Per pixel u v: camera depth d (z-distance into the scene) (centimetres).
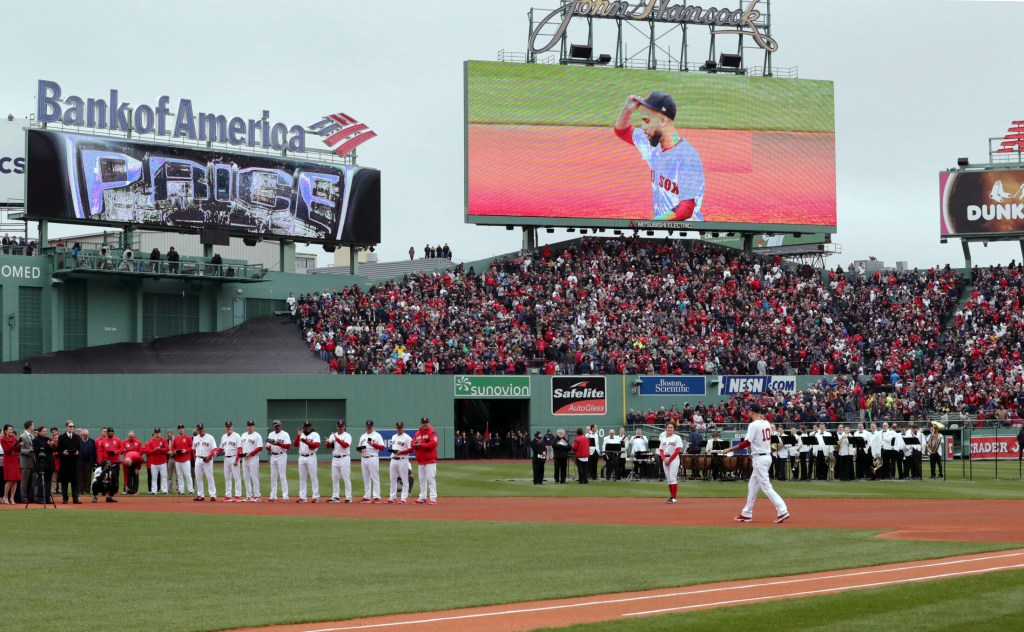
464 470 5681
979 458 6353
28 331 6562
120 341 6862
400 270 8644
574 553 2078
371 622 1392
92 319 6775
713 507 3378
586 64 7869
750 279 7919
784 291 7925
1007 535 2391
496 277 7519
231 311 7238
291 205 7294
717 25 8081
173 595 1591
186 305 7131
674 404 7144
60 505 3619
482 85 7494
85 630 1327
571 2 7750
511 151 7531
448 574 1803
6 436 3547
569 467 5847
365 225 7606
